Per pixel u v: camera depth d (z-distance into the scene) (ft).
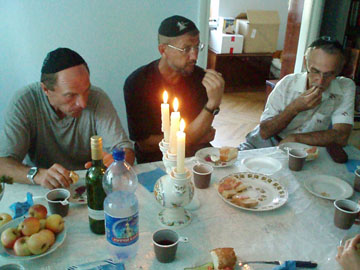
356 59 10.59
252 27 16.79
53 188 3.94
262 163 5.03
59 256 3.04
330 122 6.73
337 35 10.38
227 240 3.34
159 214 3.67
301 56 10.29
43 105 4.88
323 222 3.67
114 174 3.43
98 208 3.25
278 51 17.88
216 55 16.85
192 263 3.02
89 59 7.32
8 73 7.22
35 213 3.21
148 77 6.00
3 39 6.93
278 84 6.76
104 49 7.33
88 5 6.90
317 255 3.17
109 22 7.14
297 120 6.56
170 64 5.69
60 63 4.20
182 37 5.36
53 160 5.31
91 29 7.11
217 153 5.25
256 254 3.16
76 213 3.68
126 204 2.91
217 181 4.47
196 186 4.28
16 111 4.73
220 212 3.79
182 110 6.35
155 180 4.41
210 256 3.11
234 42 16.75
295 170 4.82
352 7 10.48
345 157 5.12
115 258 3.03
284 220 3.69
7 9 6.70
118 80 7.68
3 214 3.36
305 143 5.80
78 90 4.32
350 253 2.83
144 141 6.27
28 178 4.08
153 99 6.05
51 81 4.27
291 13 10.71
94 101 5.05
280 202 3.93
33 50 7.06
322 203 4.04
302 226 3.59
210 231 3.46
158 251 2.94
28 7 6.71
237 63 17.54
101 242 3.24
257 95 16.97
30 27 6.86
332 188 4.38
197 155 5.15
